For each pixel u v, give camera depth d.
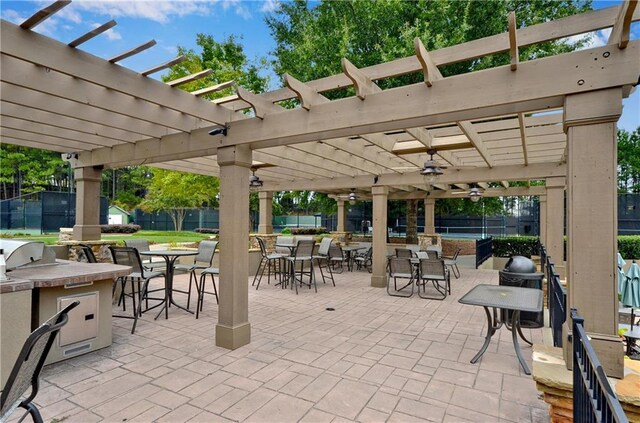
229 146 3.98
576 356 1.87
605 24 2.59
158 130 4.45
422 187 9.41
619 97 2.19
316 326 4.73
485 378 3.17
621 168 20.31
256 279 8.55
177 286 7.63
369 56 8.90
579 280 2.26
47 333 1.52
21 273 3.41
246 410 2.60
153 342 4.03
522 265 4.88
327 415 2.54
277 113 3.61
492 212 13.59
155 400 2.73
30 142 4.94
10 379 1.42
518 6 8.87
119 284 5.98
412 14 9.09
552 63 2.38
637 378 2.12
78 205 5.90
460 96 2.69
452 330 4.60
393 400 2.77
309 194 15.48
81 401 2.70
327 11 10.60
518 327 3.96
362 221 16.97
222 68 10.54
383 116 3.01
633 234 11.07
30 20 2.32
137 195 29.66
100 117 3.86
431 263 6.48
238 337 3.88
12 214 16.58
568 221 2.32
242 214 4.02
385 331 4.54
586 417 1.65
